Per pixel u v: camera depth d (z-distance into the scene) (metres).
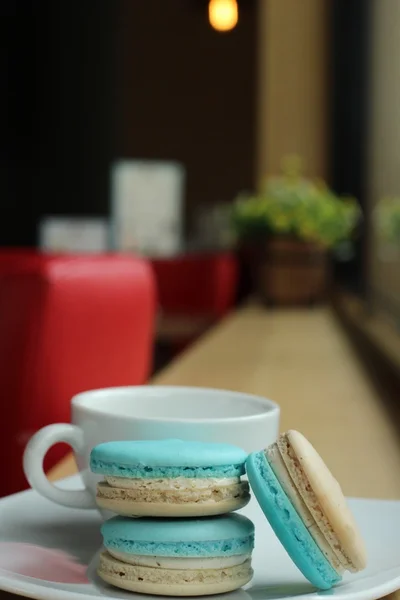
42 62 6.32
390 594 0.43
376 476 0.69
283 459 0.41
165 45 6.58
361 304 2.49
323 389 1.14
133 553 0.39
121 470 0.40
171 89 6.60
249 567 0.41
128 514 0.40
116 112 6.50
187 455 0.40
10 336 1.01
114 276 1.20
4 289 1.02
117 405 0.55
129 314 1.25
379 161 2.19
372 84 2.58
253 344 1.70
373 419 0.94
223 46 6.54
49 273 1.02
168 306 4.12
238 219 2.70
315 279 2.68
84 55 6.36
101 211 6.46
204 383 1.18
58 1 6.27
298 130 3.52
